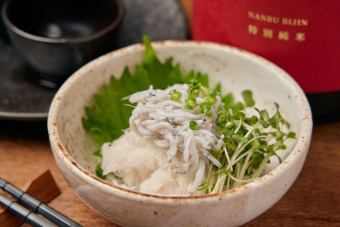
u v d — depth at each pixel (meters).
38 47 0.41
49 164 0.38
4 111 0.39
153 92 0.34
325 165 0.37
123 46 0.45
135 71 0.38
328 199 0.35
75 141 0.36
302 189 0.36
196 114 0.33
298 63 0.37
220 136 0.33
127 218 0.31
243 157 0.33
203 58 0.38
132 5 0.48
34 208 0.33
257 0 0.35
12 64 0.44
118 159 0.34
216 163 0.32
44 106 0.41
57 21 0.46
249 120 0.34
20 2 0.44
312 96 0.38
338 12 0.35
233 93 0.38
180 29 0.46
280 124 0.35
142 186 0.33
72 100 0.35
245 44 0.38
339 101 0.39
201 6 0.39
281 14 0.35
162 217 0.30
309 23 0.35
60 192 0.36
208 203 0.29
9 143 0.39
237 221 0.31
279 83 0.36
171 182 0.33
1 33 0.46
